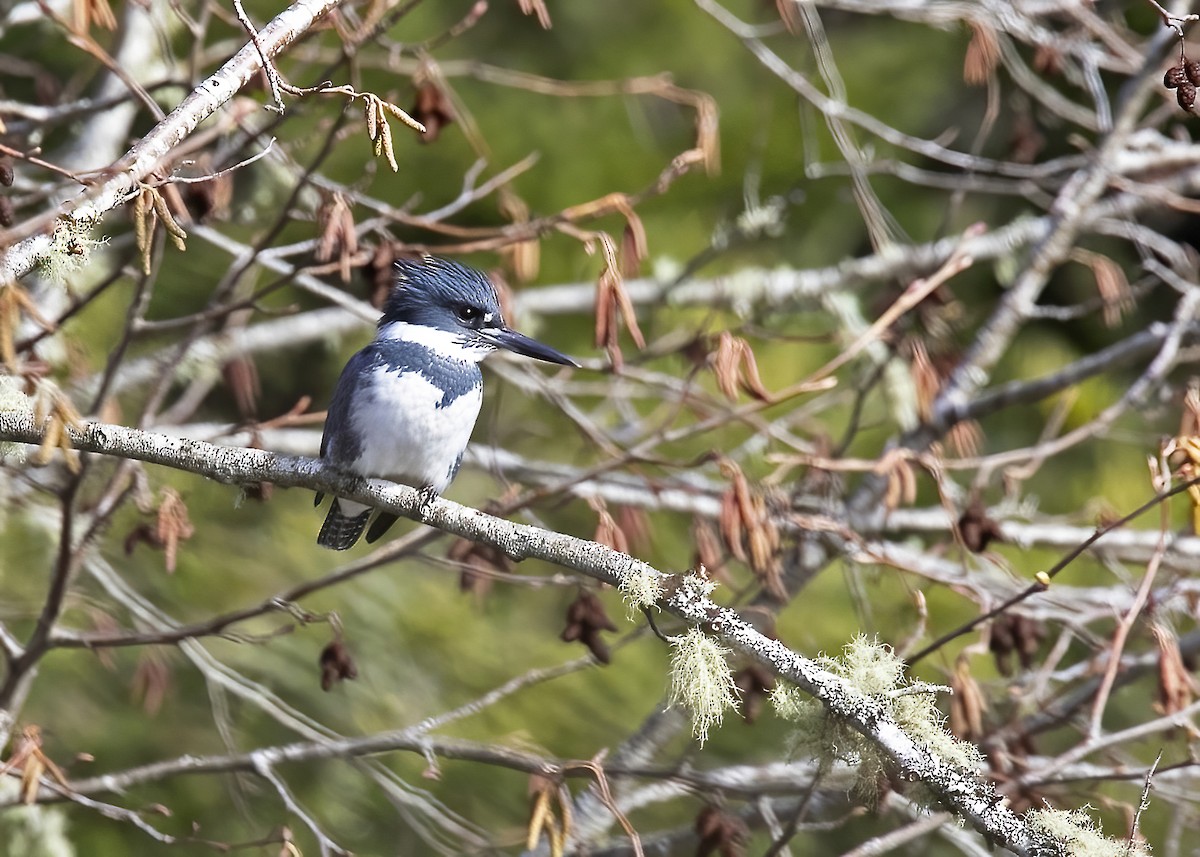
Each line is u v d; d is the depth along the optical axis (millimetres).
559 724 10508
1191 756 7219
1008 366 14500
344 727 10367
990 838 5426
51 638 7883
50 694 10328
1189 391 6988
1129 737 7262
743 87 13336
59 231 5312
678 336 10695
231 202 10086
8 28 11047
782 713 5922
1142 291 10484
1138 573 12211
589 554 5844
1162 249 11508
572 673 10719
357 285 11898
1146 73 10641
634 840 6129
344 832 10141
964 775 5637
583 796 8984
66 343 9062
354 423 7656
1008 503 9836
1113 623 11406
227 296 8133
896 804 8008
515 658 10859
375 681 10523
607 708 10633
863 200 10453
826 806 8969
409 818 8531
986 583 9734
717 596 10844
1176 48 10453
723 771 8273
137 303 7582
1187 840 10117
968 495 10805
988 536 8289
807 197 13594
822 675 5637
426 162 12336
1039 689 8430
